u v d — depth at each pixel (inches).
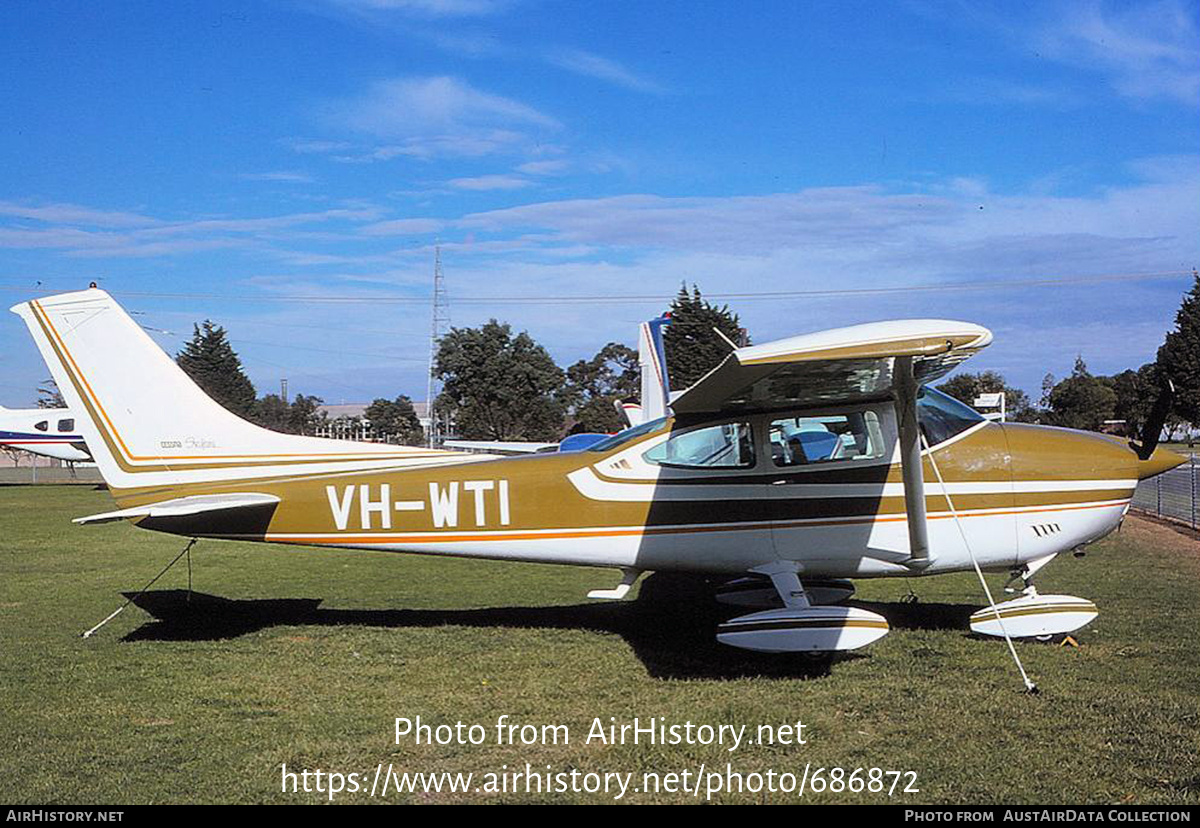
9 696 225.6
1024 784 164.7
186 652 270.1
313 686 233.1
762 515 271.4
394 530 286.4
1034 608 264.2
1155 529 580.7
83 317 298.2
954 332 204.5
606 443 289.0
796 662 250.2
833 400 269.1
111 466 299.0
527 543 283.3
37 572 437.1
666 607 339.9
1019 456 273.0
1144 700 209.9
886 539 269.6
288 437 304.5
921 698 215.5
